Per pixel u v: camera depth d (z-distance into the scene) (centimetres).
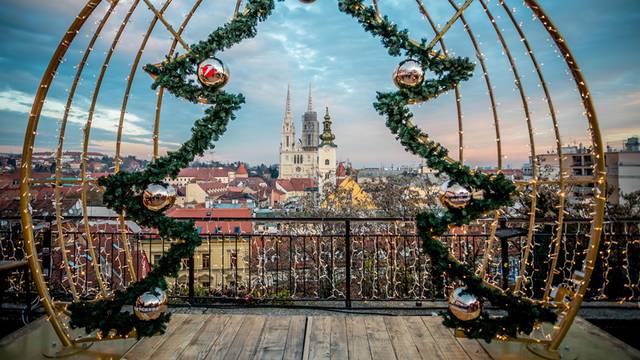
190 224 313
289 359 284
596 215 295
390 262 725
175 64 303
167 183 310
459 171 298
